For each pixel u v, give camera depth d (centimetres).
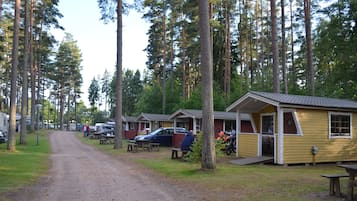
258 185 1007
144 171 1383
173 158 1869
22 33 3441
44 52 4197
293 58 4119
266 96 1672
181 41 4441
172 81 4909
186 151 1803
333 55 2639
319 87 2956
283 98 1694
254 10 4353
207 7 1346
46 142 3225
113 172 1352
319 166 1593
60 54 6594
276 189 940
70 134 5341
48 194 902
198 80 5519
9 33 4366
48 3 3428
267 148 1845
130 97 7681
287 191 909
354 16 2456
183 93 4734
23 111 2703
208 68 1320
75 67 6931
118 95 2672
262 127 1920
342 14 2536
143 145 2422
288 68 4269
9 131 2130
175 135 2817
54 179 1164
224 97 3778
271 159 1631
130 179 1173
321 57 2758
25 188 977
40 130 5447
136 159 1847
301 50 3997
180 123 3362
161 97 4853
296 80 3938
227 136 2253
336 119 1753
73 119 10131
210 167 1302
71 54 6775
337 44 2536
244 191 923
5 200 812
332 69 2875
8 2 3369
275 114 1797
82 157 1981
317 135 1681
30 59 3894
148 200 831
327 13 2631
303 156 1634
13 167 1397
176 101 4812
